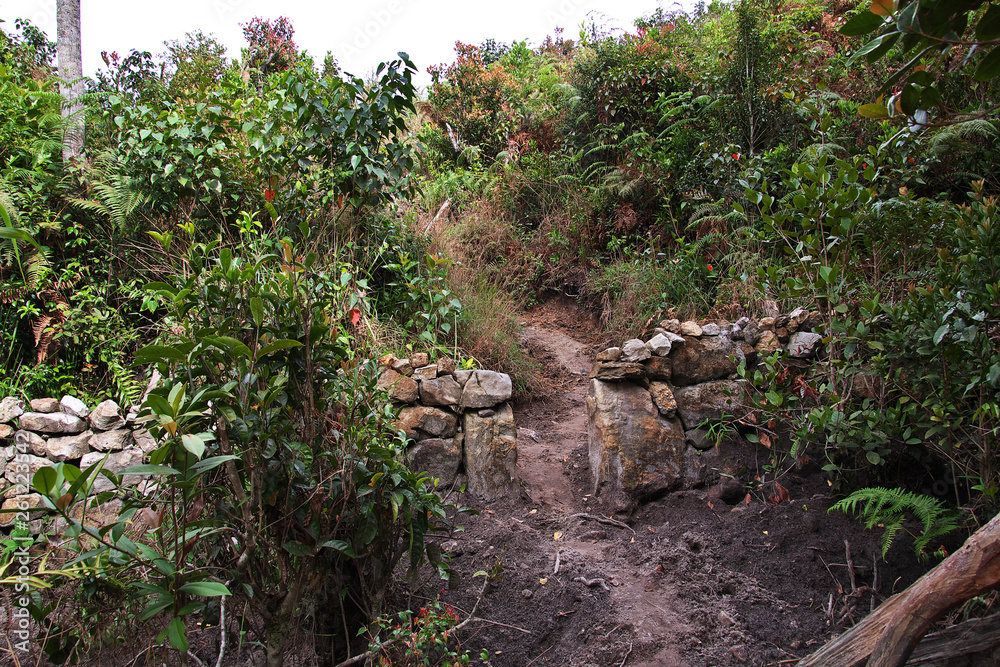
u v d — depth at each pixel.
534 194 7.55
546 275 6.71
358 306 3.67
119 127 4.77
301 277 2.30
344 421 2.35
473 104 9.18
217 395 1.88
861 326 3.13
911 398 3.22
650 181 6.43
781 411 3.51
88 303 4.46
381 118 4.94
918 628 1.87
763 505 3.46
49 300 4.46
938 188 5.37
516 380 4.84
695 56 7.52
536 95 9.46
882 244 3.55
